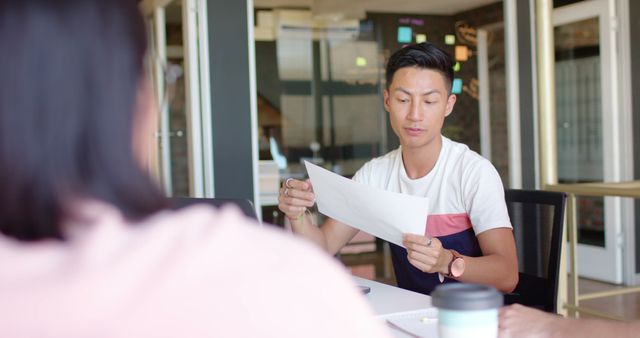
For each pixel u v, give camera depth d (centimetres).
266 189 510
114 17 44
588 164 493
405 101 181
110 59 44
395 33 805
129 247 42
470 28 639
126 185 44
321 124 827
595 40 480
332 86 825
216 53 344
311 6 791
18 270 40
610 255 471
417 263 148
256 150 352
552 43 419
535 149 421
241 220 47
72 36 42
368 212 153
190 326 40
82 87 43
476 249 181
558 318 106
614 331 100
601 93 479
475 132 616
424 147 184
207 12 342
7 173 42
